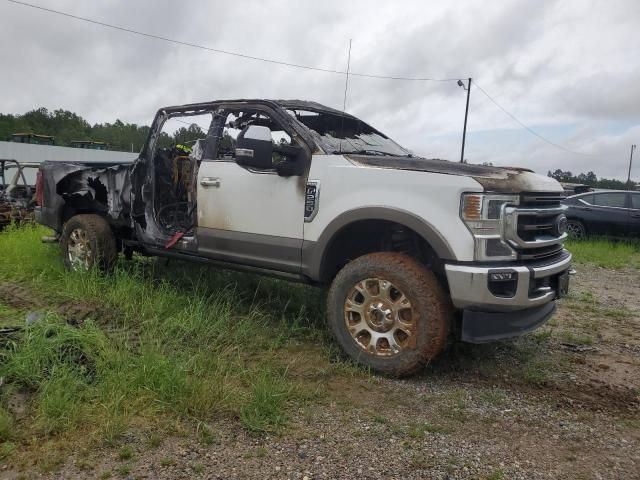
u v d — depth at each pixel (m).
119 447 2.55
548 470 2.57
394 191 3.65
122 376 3.09
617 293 7.02
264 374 3.40
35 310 4.64
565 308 5.92
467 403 3.31
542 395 3.48
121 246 5.91
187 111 5.06
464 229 3.41
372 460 2.59
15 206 10.38
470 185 3.41
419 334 3.52
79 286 5.29
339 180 3.89
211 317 4.40
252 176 4.35
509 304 3.41
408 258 3.66
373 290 3.74
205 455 2.55
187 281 5.52
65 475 2.33
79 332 3.46
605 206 12.08
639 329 5.14
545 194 3.74
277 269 4.26
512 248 3.48
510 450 2.76
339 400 3.27
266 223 4.28
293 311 4.90
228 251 4.55
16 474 2.33
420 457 2.64
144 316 4.50
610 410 3.29
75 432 2.63
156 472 2.39
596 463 2.65
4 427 2.57
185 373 3.21
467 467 2.57
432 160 3.89
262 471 2.45
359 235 4.19
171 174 5.50
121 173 5.54
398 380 3.63
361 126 5.23
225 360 3.67
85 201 5.99
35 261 6.32
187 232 4.95
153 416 2.83
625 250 11.05
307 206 4.05
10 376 3.02
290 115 4.37
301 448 2.67
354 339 3.80
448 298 3.62
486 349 4.24
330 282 4.20
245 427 2.82
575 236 12.24
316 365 3.77
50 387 2.87
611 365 4.08
